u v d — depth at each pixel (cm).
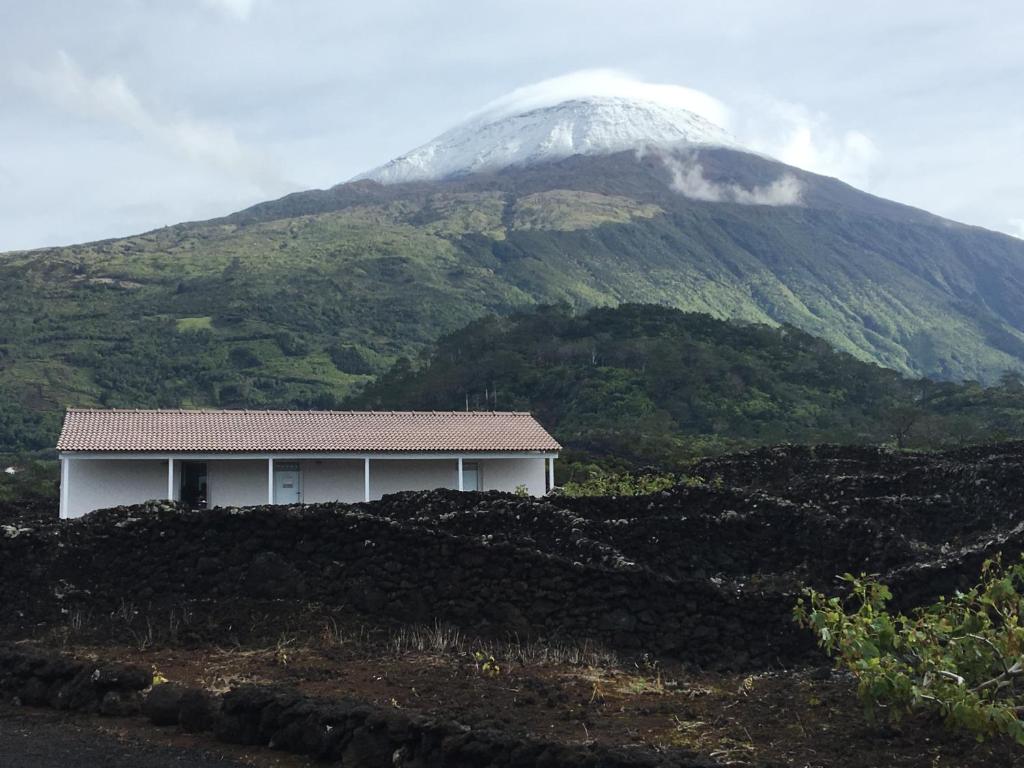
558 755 766
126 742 947
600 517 1820
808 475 2442
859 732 857
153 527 1445
